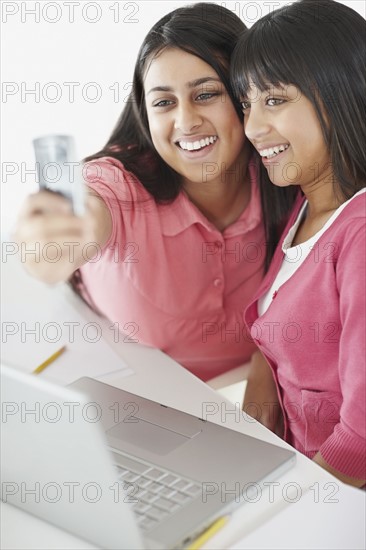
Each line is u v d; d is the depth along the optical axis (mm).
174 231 1482
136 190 1446
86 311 1447
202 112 1355
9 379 800
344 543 839
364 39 1216
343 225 1168
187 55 1322
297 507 884
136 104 1460
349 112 1205
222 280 1550
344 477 1127
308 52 1190
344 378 1144
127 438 987
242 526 858
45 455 823
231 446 971
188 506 856
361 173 1231
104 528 820
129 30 2494
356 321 1115
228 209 1532
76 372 1216
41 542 852
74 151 1085
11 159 2584
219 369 1675
